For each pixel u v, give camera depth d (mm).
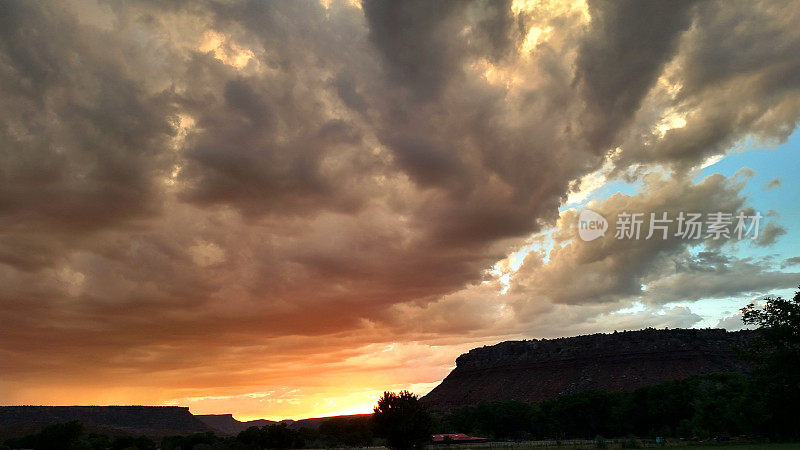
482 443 112688
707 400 101500
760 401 86938
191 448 162250
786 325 74875
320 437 156500
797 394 75250
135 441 146750
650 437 113688
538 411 147500
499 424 151000
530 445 96312
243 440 155375
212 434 169125
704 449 68062
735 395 101438
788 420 81312
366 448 129125
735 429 95750
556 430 139875
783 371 74812
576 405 138750
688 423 106812
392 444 73750
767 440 82500
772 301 77812
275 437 153750
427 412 75688
